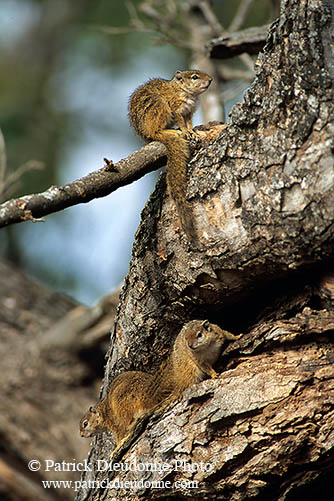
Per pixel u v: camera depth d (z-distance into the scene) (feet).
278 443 27.89
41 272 81.92
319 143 26.17
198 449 29.40
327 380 27.61
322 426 27.45
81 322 56.70
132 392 34.55
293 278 29.63
